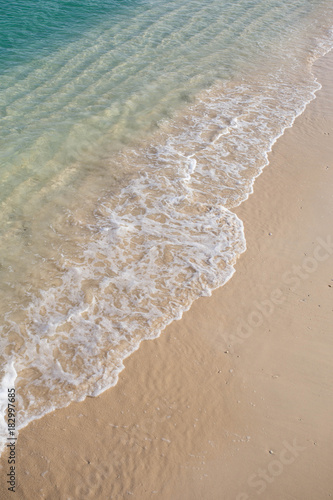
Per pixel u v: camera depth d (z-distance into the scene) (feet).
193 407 19.24
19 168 32.19
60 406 19.07
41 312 22.86
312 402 19.69
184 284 24.56
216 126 37.86
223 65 47.32
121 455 17.63
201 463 17.53
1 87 40.91
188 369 20.59
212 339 21.90
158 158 33.99
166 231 27.78
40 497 16.52
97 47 48.93
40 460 17.38
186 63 47.34
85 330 22.12
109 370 20.43
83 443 17.93
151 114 39.17
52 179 31.60
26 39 49.26
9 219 28.17
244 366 20.83
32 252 26.04
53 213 28.78
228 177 32.17
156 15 57.93
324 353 21.59
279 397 19.76
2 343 21.35
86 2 59.31
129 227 27.96
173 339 21.81
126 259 25.93
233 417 18.98
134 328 22.26
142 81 43.75
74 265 25.39
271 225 28.37
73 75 43.78
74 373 20.30
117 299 23.68
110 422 18.62
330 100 41.93
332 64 48.80
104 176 32.12
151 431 18.38
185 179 31.78
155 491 16.74
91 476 17.04
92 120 37.76
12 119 37.11
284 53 50.62
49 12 55.57
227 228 28.04
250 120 38.68
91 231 27.61
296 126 37.96
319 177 32.32
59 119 37.55
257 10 61.93
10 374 20.13
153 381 20.07
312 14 61.82
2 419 18.53
